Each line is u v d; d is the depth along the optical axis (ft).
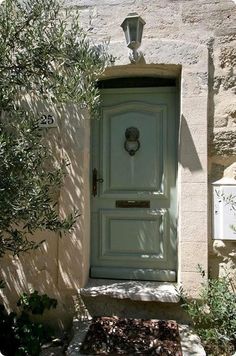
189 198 9.96
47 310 10.29
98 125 11.49
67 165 9.79
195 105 10.09
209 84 10.22
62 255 10.30
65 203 10.32
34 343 8.90
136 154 11.27
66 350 8.79
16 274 10.55
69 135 10.46
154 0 10.50
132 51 10.23
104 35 10.63
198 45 10.22
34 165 8.02
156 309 9.91
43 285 10.37
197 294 9.64
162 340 8.71
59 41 8.16
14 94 8.78
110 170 11.37
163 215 10.98
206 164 9.98
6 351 9.07
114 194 11.28
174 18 10.39
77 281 10.17
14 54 8.11
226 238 9.79
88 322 9.73
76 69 8.27
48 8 8.43
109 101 11.50
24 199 7.30
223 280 9.34
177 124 11.06
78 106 9.81
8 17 8.07
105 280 10.89
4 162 7.18
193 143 10.05
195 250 9.82
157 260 10.89
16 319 9.87
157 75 11.12
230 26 10.20
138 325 9.40
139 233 11.10
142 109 11.34
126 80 11.54
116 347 8.48
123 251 11.16
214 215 9.98
